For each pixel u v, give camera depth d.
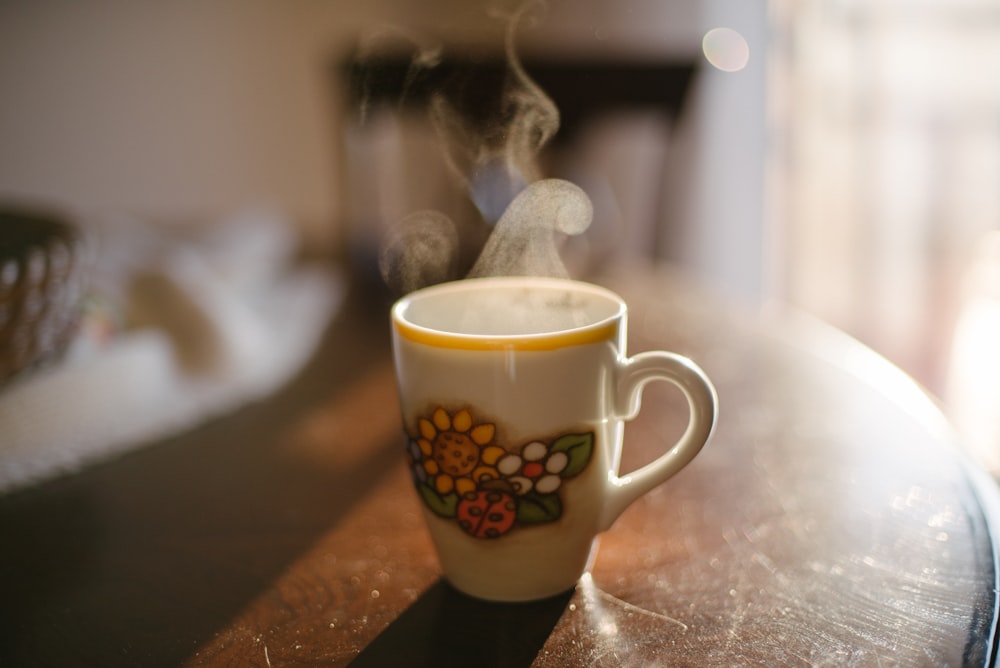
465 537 0.46
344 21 1.73
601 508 0.46
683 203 1.72
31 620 0.45
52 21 1.70
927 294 1.73
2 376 0.61
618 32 1.61
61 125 1.76
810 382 0.67
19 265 0.58
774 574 0.47
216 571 0.48
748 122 1.68
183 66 1.75
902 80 1.64
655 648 0.43
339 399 0.66
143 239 0.96
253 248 0.97
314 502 0.54
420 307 0.49
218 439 0.61
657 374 0.46
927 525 0.50
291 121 1.78
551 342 0.44
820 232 1.74
